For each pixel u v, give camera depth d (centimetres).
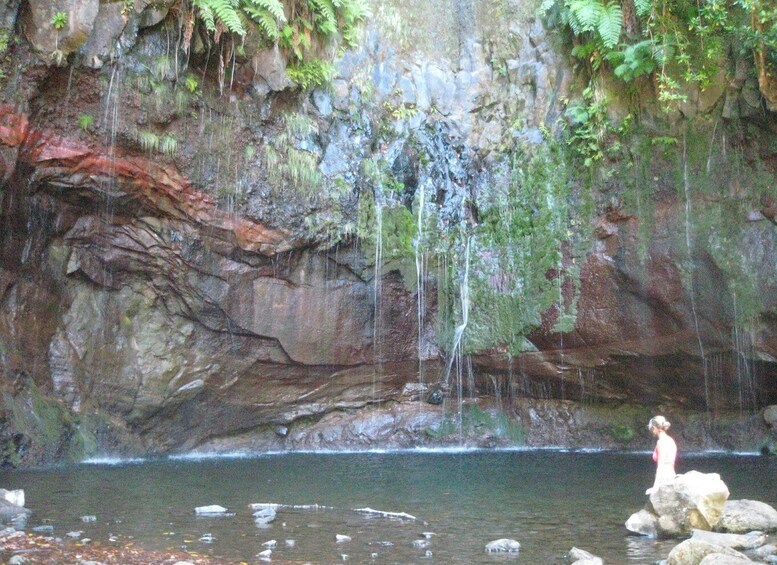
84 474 1130
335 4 1527
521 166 1605
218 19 1290
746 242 1398
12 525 738
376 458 1409
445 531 734
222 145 1378
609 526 761
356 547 666
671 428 1566
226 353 1480
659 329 1473
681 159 1444
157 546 659
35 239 1276
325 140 1540
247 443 1549
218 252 1416
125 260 1378
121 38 1229
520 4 1658
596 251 1512
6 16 1102
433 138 1656
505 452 1525
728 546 654
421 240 1602
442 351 1636
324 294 1523
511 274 1596
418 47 1697
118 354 1391
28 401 1251
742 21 1350
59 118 1207
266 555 630
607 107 1505
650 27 1409
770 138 1381
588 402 1639
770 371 1444
